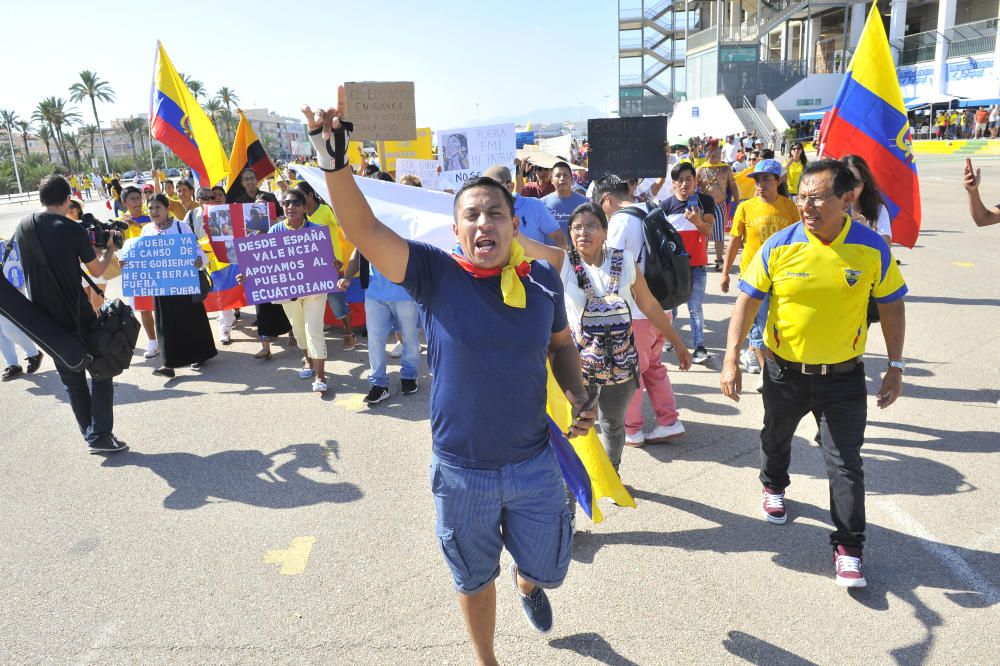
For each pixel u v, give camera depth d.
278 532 3.76
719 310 8.16
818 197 2.92
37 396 6.25
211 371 6.73
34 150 119.50
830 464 3.13
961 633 2.76
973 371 5.61
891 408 4.98
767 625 2.86
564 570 2.47
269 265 5.71
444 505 2.31
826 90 40.84
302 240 5.69
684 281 4.34
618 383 3.57
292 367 6.78
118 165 84.06
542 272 2.32
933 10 41.75
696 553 3.39
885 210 5.21
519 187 7.93
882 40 5.16
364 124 5.39
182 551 3.61
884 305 3.13
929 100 33.09
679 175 5.96
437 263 2.21
